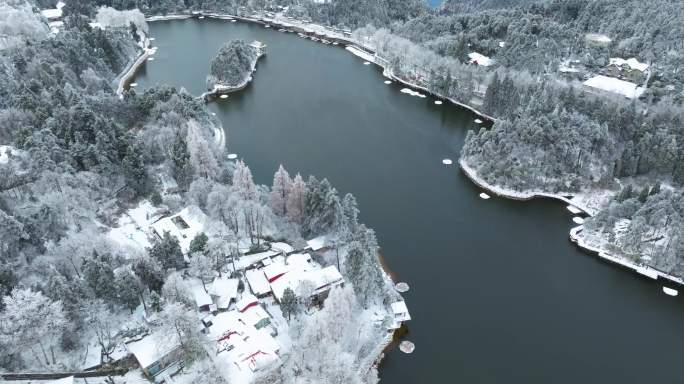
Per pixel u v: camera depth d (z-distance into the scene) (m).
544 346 141.12
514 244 179.25
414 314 149.38
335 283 142.75
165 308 119.81
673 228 164.38
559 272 167.75
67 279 132.12
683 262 160.50
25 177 166.12
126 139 194.62
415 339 141.50
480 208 197.88
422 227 185.88
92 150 180.50
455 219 191.12
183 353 116.88
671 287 161.25
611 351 140.50
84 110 190.12
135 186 183.00
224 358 118.75
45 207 149.00
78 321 120.75
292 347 122.56
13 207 156.62
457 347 139.62
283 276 144.88
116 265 140.00
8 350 110.25
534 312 152.00
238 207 158.75
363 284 139.38
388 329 140.88
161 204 180.25
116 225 168.00
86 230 152.00
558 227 188.38
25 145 176.50
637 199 182.25
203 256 140.12
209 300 135.62
